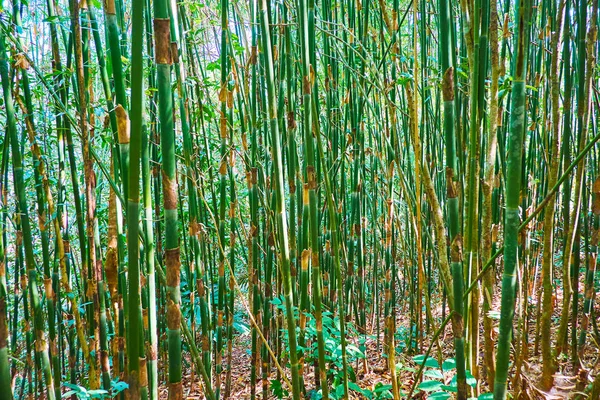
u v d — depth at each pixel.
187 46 2.92
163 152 1.11
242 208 4.41
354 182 3.04
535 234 3.29
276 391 2.57
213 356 3.57
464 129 2.08
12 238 3.81
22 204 1.78
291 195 2.25
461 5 1.61
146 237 1.60
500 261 4.27
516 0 1.53
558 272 4.22
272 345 3.36
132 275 1.11
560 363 2.48
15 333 2.76
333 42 2.93
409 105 1.64
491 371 1.78
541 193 3.19
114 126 1.68
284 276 1.62
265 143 2.98
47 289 2.01
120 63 1.32
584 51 1.96
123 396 2.02
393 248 3.13
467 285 1.70
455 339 1.40
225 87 2.30
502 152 2.68
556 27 1.84
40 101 2.57
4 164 2.38
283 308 2.50
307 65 1.67
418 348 3.36
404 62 2.69
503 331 1.25
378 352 3.43
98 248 2.29
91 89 2.21
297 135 3.65
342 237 3.56
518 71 1.14
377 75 2.27
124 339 1.97
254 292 2.73
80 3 1.82
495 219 2.51
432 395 1.64
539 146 3.20
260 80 2.82
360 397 2.70
